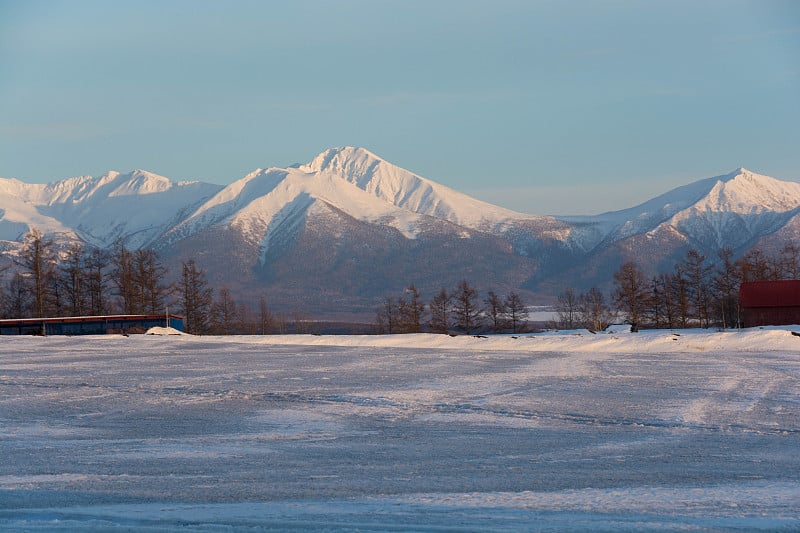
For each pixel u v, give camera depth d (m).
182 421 45.09
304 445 37.59
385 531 21.48
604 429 42.19
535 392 57.81
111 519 23.03
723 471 31.30
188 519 23.00
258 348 108.38
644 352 98.56
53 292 196.25
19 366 80.62
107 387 61.69
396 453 35.53
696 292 199.75
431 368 77.56
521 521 22.73
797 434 40.31
